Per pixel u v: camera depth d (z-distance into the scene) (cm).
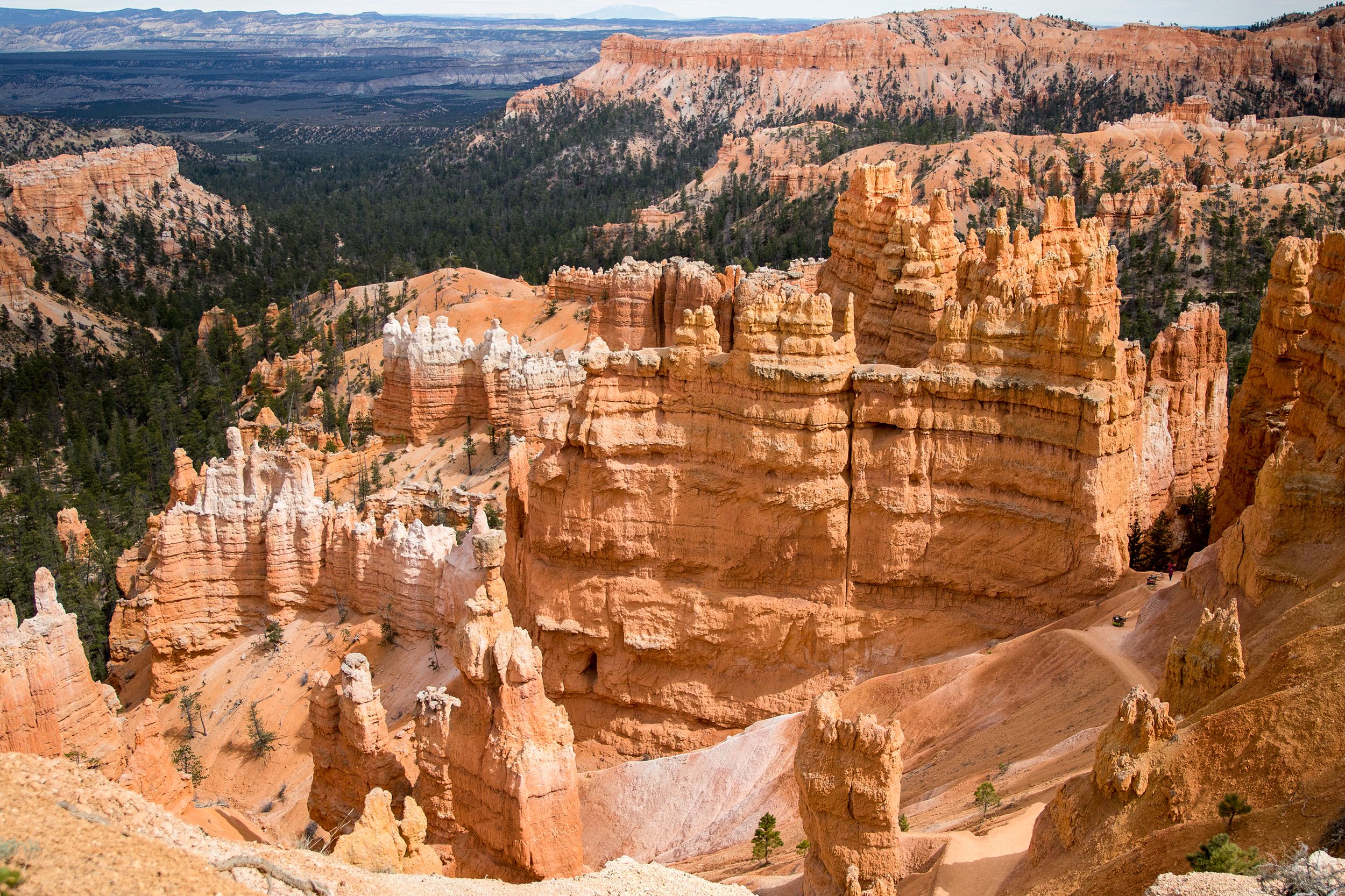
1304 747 2883
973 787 4356
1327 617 3716
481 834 4166
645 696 6038
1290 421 5634
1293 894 2417
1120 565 5422
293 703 6838
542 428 6044
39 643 4753
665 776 5350
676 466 5797
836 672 5738
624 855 5150
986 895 3319
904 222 7206
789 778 5119
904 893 3484
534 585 6156
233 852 2655
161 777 5156
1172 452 7406
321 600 7456
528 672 4038
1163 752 3169
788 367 5478
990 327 5419
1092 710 4488
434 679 6612
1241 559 4666
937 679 5328
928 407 5503
